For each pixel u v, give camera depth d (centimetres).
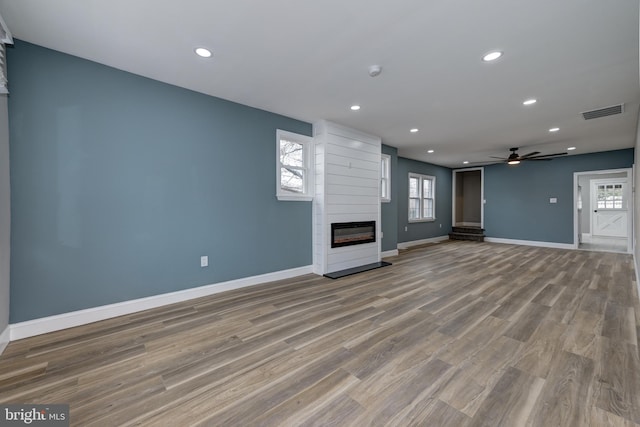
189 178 318
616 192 890
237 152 359
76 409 148
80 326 249
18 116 224
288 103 358
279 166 404
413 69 269
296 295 336
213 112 336
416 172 779
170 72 278
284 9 188
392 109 379
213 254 339
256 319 265
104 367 187
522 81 292
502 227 814
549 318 265
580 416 142
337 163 454
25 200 227
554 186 724
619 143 566
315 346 214
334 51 239
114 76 268
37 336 229
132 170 279
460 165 869
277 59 253
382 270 467
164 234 301
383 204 591
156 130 294
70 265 247
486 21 198
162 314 277
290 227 421
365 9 187
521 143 571
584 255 600
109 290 267
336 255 455
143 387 167
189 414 145
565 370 182
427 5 183
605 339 223
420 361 194
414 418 142
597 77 281
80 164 251
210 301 314
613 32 209
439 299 321
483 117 407
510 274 436
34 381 171
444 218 898
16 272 224
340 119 425
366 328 246
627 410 146
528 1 178
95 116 259
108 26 207
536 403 152
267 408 150
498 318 266
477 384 169
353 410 148
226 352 206
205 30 212
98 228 261
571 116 400
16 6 184
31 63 229
